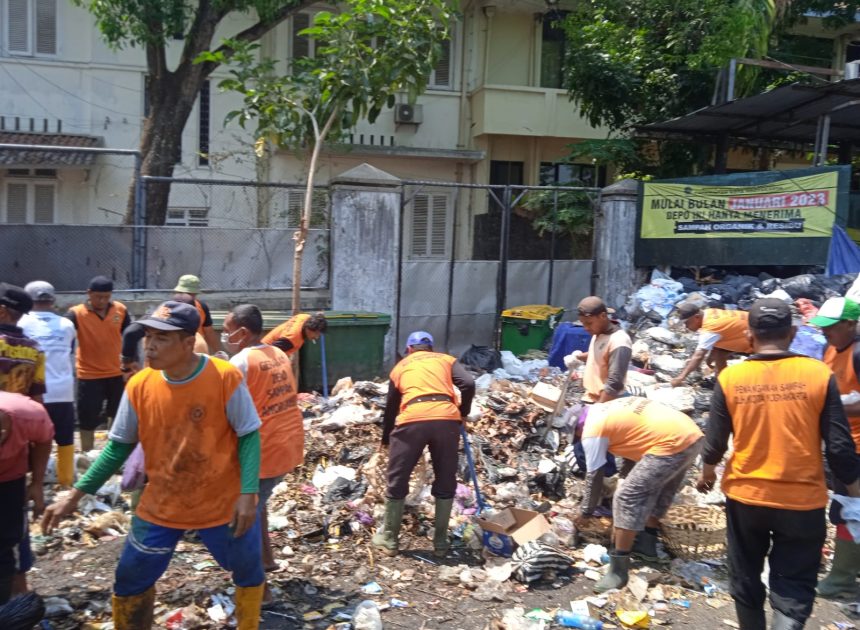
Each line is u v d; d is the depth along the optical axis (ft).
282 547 16.08
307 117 29.17
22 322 18.15
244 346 14.28
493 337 35.37
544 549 15.30
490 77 55.88
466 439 17.85
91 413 21.53
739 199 34.14
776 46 50.57
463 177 55.21
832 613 14.06
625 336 17.85
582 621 13.44
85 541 16.08
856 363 13.92
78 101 48.70
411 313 33.68
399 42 26.91
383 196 31.40
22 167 42.88
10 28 47.47
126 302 27.55
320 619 13.34
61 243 26.91
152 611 11.07
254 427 10.76
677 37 45.16
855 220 38.19
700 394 25.62
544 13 55.47
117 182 46.26
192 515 10.64
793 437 11.18
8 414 11.30
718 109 38.93
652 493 14.67
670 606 14.32
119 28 36.94
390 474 16.06
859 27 54.65
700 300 32.19
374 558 15.92
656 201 36.04
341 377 28.73
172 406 10.37
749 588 11.73
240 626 11.43
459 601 14.35
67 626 12.67
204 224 38.96
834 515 12.34
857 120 41.22
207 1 37.55
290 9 39.24
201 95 49.80
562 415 23.13
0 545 11.36
